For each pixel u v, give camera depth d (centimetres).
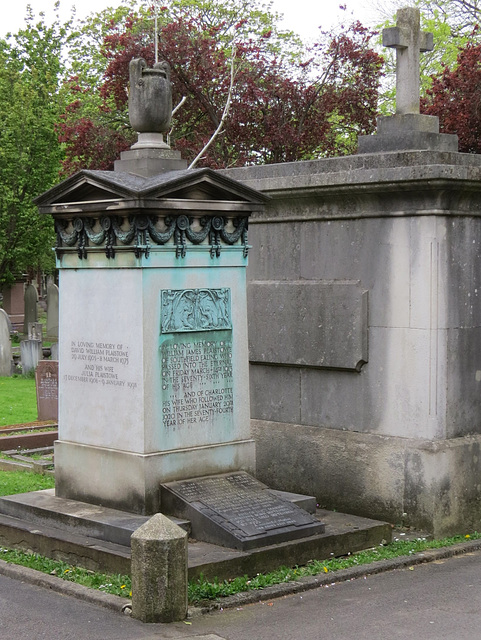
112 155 2822
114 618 648
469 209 888
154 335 794
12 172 3538
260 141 2611
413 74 923
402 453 887
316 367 965
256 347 1018
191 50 2577
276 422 1013
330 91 2672
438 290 868
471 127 2394
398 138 914
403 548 821
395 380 899
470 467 896
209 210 820
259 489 821
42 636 614
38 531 796
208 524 755
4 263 3738
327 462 955
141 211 777
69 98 3631
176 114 2598
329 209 949
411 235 880
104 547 742
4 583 732
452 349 881
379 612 664
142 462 784
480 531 905
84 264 838
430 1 3228
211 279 835
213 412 838
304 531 774
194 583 688
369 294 919
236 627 631
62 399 867
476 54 2427
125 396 804
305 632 622
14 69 3647
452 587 725
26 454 1305
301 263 983
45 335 3294
